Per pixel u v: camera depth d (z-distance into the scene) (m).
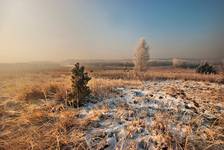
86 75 5.89
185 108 5.11
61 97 6.17
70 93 5.68
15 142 3.71
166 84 9.83
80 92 5.57
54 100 6.01
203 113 4.79
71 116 4.57
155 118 4.30
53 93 6.45
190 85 9.52
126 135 3.66
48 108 5.28
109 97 6.30
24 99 6.15
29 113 4.89
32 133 4.01
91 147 3.45
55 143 3.62
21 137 3.88
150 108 5.07
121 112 4.69
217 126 4.09
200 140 3.52
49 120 4.52
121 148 3.29
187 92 7.23
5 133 4.09
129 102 5.67
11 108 5.46
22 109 5.33
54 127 4.16
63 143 3.60
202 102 5.76
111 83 8.52
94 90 6.85
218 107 5.34
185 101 5.77
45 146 3.57
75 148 3.47
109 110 4.98
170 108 5.07
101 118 4.49
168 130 3.73
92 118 4.46
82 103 5.59
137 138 3.58
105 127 4.07
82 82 5.64
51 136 3.81
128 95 6.53
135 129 3.83
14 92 6.94
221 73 13.51
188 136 3.55
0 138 3.92
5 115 4.98
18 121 4.55
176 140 3.38
